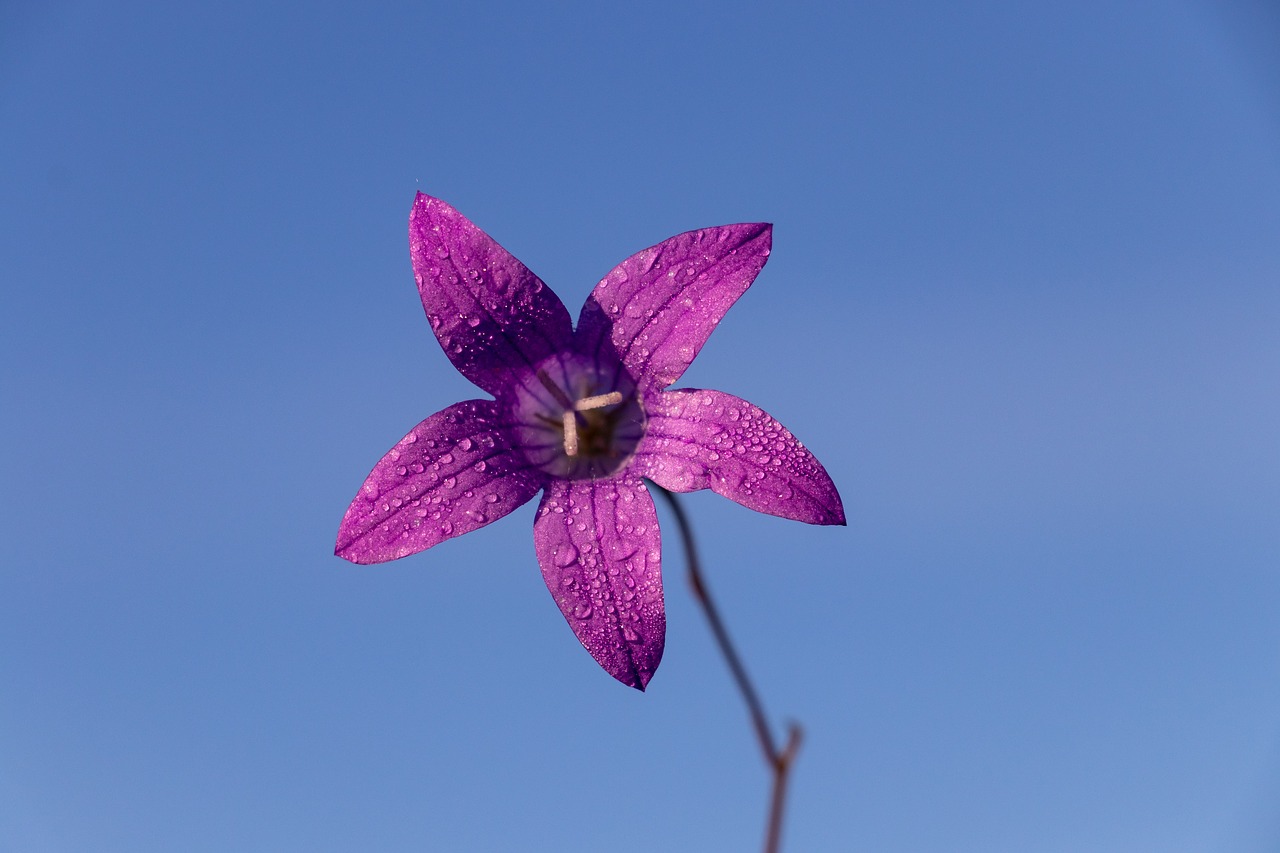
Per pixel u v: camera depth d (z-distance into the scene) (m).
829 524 0.20
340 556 0.20
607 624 0.20
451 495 0.20
